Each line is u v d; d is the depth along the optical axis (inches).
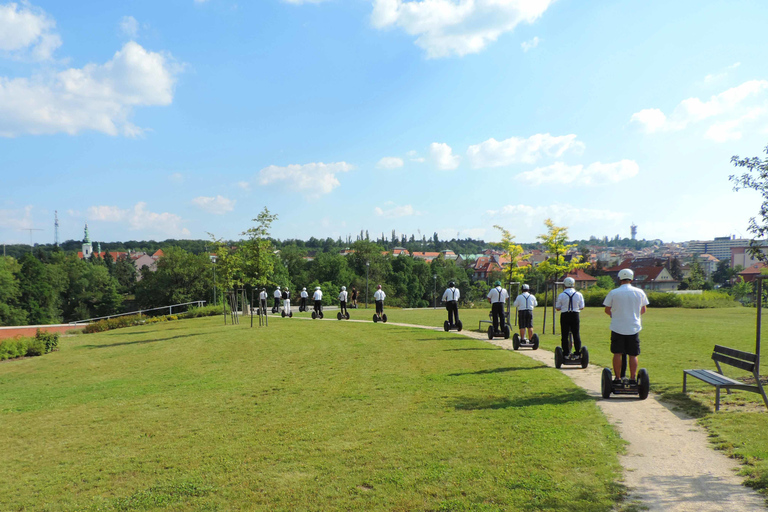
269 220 1034.7
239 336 864.9
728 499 171.3
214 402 407.2
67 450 310.2
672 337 687.1
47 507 216.4
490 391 356.5
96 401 462.0
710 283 3563.0
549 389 349.4
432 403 335.6
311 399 384.2
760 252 367.9
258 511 189.8
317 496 198.8
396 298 3784.5
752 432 237.6
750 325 874.8
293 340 773.3
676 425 257.4
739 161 364.5
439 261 4739.2
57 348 976.3
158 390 487.5
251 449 271.1
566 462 212.2
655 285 3821.4
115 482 241.1
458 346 609.3
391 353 587.2
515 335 565.6
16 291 2669.8
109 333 1231.5
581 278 3747.5
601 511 166.4
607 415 279.7
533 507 172.2
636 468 203.0
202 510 195.6
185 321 1396.4
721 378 299.0
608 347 606.9
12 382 636.7
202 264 2822.3
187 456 270.2
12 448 328.5
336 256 3929.6
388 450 246.7
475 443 245.1
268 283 1073.5
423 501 184.9
